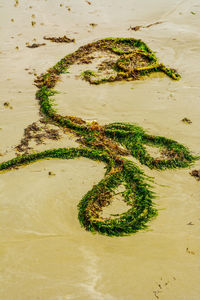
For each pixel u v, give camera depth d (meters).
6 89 3.54
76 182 2.63
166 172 2.68
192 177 2.63
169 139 2.86
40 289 2.10
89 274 2.16
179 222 2.39
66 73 3.78
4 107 3.30
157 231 2.35
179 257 2.23
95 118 3.15
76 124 3.05
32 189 2.59
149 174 2.67
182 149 2.79
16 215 2.45
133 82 3.60
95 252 2.26
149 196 2.52
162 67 3.72
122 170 2.67
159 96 3.37
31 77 3.72
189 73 3.67
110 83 3.60
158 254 2.24
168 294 2.09
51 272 2.17
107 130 2.97
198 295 2.08
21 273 2.17
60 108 3.27
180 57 3.94
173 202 2.49
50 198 2.53
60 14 5.32
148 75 3.69
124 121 3.10
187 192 2.55
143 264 2.20
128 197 2.54
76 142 2.93
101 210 2.47
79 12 5.41
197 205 2.47
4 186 2.62
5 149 2.88
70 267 2.19
